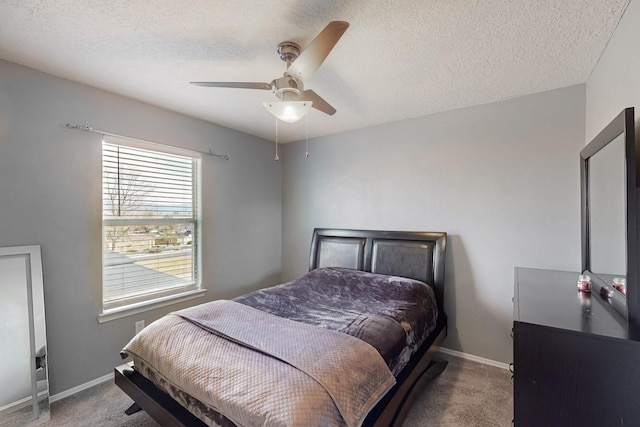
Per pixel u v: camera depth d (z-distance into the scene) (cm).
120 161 249
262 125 329
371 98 254
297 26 156
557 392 110
